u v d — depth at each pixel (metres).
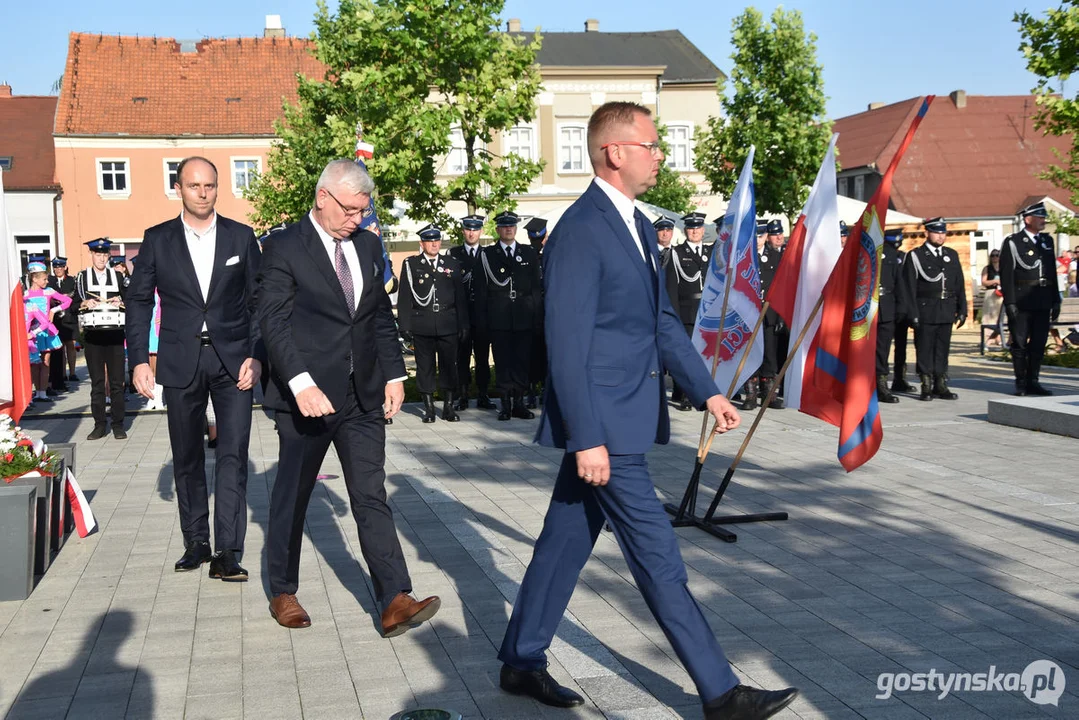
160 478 9.03
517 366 12.38
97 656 4.67
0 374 6.50
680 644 3.70
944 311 13.08
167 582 5.84
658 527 3.79
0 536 5.50
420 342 12.35
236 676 4.41
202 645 4.80
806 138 23.28
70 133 41.47
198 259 5.96
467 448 10.31
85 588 5.74
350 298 4.86
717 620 4.98
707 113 41.56
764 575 5.71
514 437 11.02
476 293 12.60
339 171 4.80
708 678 3.66
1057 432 10.23
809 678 4.24
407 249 21.92
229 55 44.78
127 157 42.09
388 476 8.84
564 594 4.08
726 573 5.77
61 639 4.90
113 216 42.22
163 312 5.99
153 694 4.22
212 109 43.00
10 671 4.50
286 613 5.02
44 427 12.66
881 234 5.98
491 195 16.78
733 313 7.19
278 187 32.97
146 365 5.95
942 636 4.71
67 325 17.11
